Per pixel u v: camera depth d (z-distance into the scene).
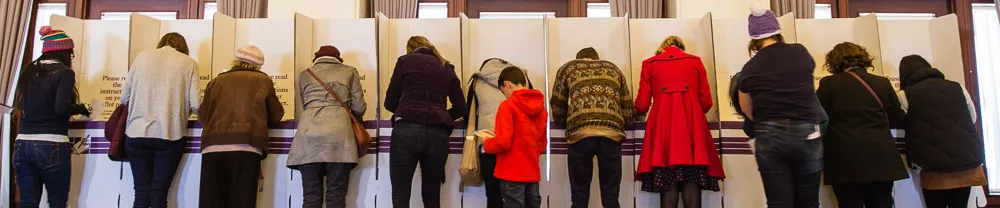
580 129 2.98
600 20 3.75
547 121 3.21
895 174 2.85
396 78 2.97
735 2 4.89
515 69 2.96
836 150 2.95
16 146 3.23
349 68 3.26
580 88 3.06
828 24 3.75
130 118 3.18
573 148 3.05
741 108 2.74
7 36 4.68
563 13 5.25
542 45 3.75
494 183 3.19
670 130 3.10
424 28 3.77
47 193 3.38
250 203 3.05
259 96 3.15
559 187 3.48
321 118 3.09
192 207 3.48
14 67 4.67
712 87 3.51
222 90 3.11
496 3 5.27
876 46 3.61
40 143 3.18
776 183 2.57
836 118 2.98
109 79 3.67
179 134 3.24
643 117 3.50
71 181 3.54
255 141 3.06
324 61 3.23
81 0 5.12
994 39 4.98
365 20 3.75
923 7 5.16
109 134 3.25
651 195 3.48
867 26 3.67
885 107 3.00
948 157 3.01
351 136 3.15
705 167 3.12
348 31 3.75
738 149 3.51
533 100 2.80
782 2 4.87
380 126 3.54
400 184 2.94
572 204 3.12
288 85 3.71
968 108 3.17
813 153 2.51
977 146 3.06
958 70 3.62
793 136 2.49
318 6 4.88
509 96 2.92
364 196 3.48
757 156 2.62
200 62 3.72
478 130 3.14
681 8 4.89
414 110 2.91
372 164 3.50
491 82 3.19
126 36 3.72
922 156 3.08
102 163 3.56
